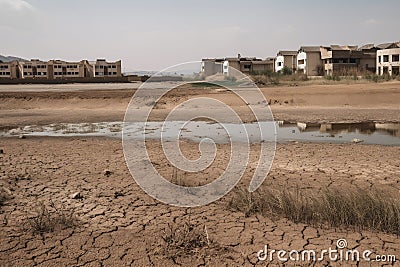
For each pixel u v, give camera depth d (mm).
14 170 8836
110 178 8023
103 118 20172
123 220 5691
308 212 5559
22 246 4863
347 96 23891
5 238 5078
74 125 17922
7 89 37219
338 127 15945
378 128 15484
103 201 6543
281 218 5570
